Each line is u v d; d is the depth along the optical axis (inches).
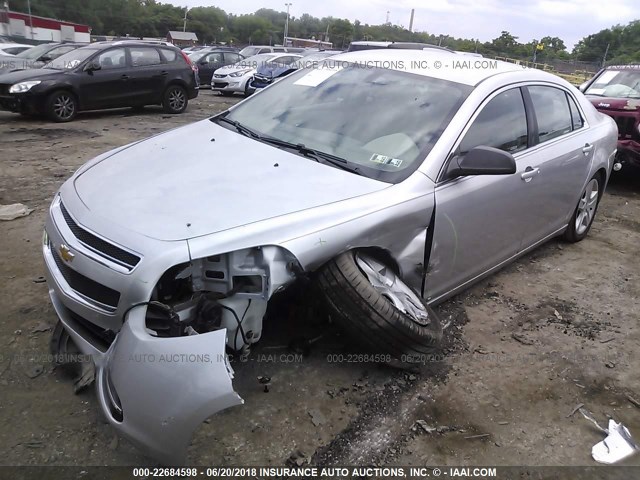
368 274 110.1
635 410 120.0
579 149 181.2
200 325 93.0
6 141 323.6
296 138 133.1
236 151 125.3
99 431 100.7
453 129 128.6
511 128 149.2
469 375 126.6
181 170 114.8
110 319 92.7
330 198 108.1
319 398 113.3
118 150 135.6
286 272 97.4
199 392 81.4
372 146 127.2
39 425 100.9
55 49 551.8
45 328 128.9
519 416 114.8
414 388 119.6
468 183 130.6
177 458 85.3
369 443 103.6
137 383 83.9
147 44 470.3
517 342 142.5
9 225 189.8
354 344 117.8
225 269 94.3
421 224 119.6
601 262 200.5
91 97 426.3
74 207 105.3
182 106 499.5
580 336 148.1
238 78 690.8
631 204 285.4
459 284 143.5
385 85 145.5
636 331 153.3
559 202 180.1
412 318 114.2
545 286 177.3
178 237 91.6
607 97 322.3
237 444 100.3
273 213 100.1
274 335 129.0
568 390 124.6
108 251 93.6
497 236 149.3
